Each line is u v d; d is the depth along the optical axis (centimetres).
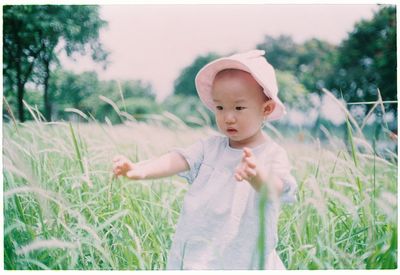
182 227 183
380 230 204
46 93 626
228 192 182
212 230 179
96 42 679
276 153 179
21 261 191
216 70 192
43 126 240
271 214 178
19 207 199
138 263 200
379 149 225
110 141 242
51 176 225
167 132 291
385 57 790
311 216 207
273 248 180
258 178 154
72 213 197
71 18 621
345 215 205
